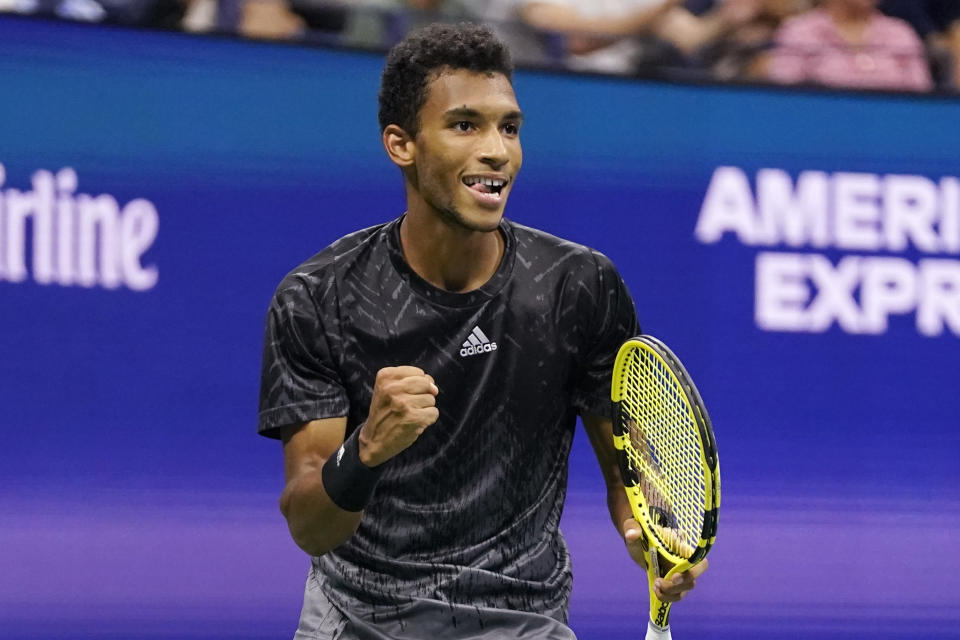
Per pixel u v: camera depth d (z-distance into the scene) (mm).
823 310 17969
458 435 8570
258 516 16734
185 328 16750
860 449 17859
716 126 17938
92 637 16250
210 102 16938
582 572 17000
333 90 17250
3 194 16375
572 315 8828
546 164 17609
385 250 8742
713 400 17703
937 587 17812
